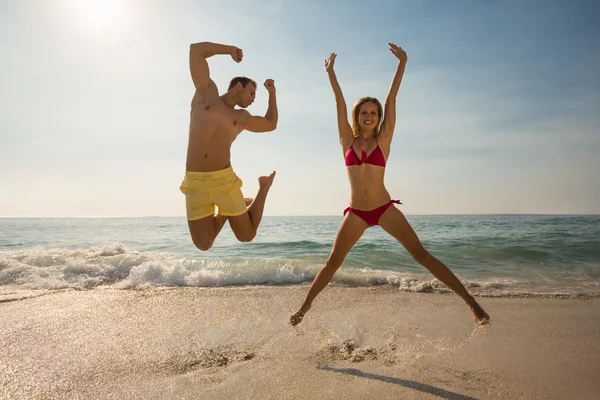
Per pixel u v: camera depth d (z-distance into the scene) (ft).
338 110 13.26
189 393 10.32
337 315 17.16
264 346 13.70
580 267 31.30
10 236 65.00
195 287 23.29
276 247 46.14
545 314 17.31
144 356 12.81
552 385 10.63
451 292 21.53
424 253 12.23
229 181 11.89
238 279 25.14
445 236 57.21
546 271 29.63
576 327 15.52
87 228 92.02
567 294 21.07
